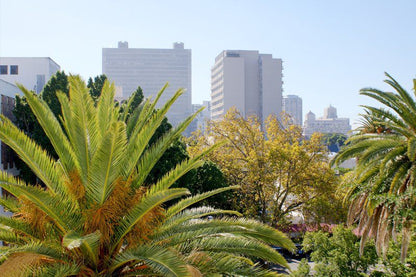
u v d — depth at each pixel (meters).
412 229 15.27
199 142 32.41
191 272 7.04
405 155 16.47
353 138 19.27
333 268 17.47
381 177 15.91
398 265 15.81
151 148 9.52
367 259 17.52
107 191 7.97
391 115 17.28
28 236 8.27
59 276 6.90
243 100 143.38
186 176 26.03
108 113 9.27
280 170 27.00
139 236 8.23
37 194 7.11
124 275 8.28
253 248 8.63
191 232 8.52
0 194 19.89
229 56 146.00
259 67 147.75
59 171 8.95
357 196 18.16
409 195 14.73
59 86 25.20
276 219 27.06
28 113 24.23
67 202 7.95
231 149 31.45
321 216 26.36
